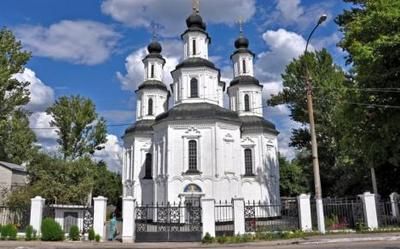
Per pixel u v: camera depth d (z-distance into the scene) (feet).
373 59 74.64
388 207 83.46
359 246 55.11
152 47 176.24
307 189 205.67
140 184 156.25
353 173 130.82
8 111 146.00
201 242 73.61
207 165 123.24
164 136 128.06
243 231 77.56
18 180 125.29
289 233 74.18
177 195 121.70
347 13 95.20
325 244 61.00
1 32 143.64
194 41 146.82
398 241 61.77
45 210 80.07
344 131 94.63
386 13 75.41
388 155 90.38
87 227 79.10
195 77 138.10
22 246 66.08
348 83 97.55
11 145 152.56
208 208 77.56
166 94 172.65
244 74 167.73
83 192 118.62
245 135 151.02
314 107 144.66
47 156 136.26
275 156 153.99
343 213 82.74
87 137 158.30
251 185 145.38
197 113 127.34
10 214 85.10
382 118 82.23
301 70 150.20
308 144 152.97
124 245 70.03
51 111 156.25
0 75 137.80
